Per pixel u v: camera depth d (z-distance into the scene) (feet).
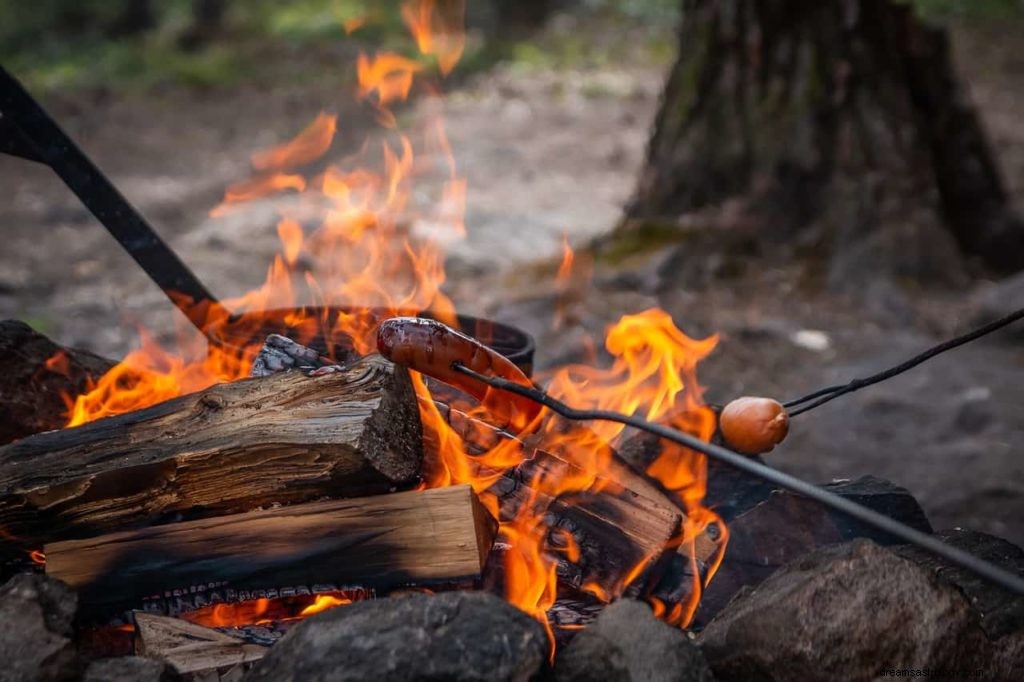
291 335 10.16
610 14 63.10
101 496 7.48
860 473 15.30
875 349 19.76
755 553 8.73
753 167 22.99
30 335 9.75
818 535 8.77
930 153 23.63
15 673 6.56
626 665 6.54
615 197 32.48
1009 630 7.30
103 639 7.68
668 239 22.68
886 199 22.58
